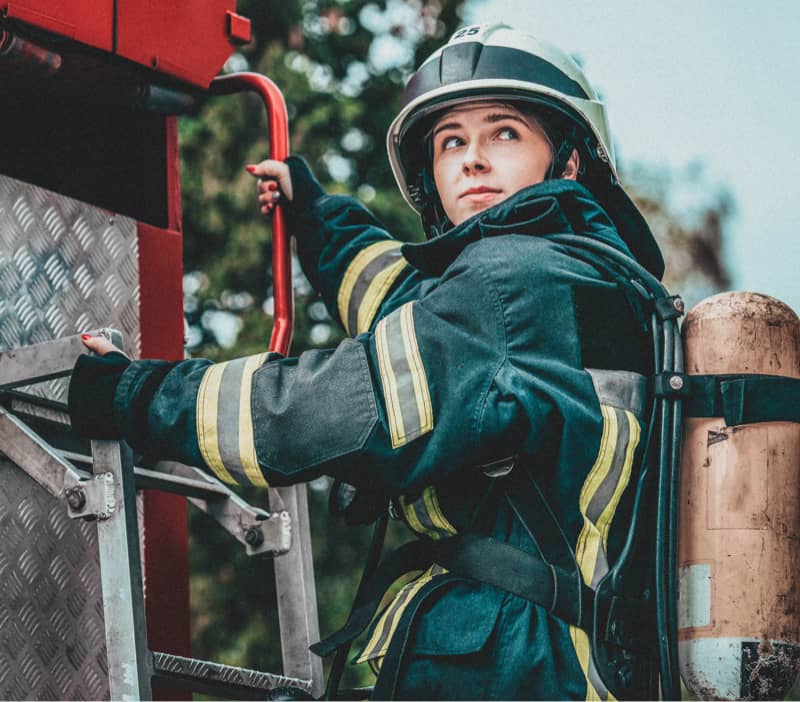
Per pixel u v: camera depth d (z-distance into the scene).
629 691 2.75
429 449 2.71
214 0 3.84
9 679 3.34
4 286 3.47
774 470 2.87
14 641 3.36
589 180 3.38
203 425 2.79
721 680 2.83
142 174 4.01
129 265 3.77
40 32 3.44
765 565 2.84
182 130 9.73
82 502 2.99
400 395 2.73
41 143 3.97
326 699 2.96
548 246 2.89
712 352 2.90
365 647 2.84
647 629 2.80
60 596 3.47
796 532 2.89
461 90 3.18
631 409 2.84
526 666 2.65
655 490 2.88
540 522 2.75
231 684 3.41
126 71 3.71
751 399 2.86
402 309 2.84
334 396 2.74
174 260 3.90
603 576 2.75
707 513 2.87
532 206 2.94
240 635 9.13
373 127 10.38
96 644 3.51
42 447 3.06
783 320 2.92
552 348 2.79
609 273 2.94
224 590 9.20
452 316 2.79
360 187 10.23
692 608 2.86
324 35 10.70
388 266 3.54
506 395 2.69
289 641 3.51
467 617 2.71
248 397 2.79
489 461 2.76
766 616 2.83
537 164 3.21
